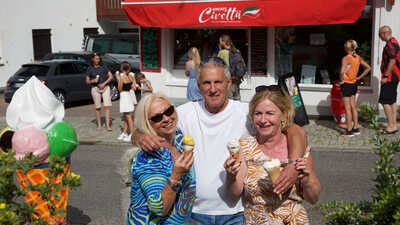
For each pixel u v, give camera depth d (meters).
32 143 4.18
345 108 9.85
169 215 2.91
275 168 2.81
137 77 10.84
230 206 3.40
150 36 13.33
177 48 13.34
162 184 2.79
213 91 3.30
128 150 3.05
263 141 3.12
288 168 2.79
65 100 15.50
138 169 2.85
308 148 3.04
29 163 2.60
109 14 25.64
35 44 23.09
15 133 4.26
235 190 3.12
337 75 11.81
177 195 2.94
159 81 13.48
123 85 10.27
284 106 3.04
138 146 2.87
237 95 10.91
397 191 2.59
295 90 10.69
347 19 10.12
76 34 24.88
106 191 6.96
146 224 2.85
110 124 12.40
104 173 7.94
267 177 3.02
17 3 21.91
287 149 3.07
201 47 13.11
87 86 16.08
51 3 23.41
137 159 2.89
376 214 2.60
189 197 2.99
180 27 12.84
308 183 2.92
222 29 12.77
